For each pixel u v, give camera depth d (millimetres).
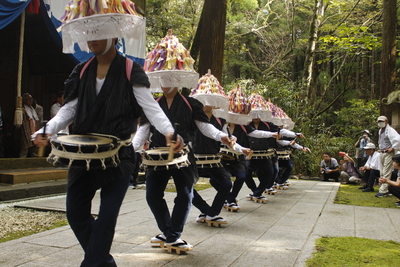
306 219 5703
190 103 3838
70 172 2555
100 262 2365
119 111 2525
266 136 6621
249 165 7270
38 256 3568
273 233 4707
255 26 23047
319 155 15242
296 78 28047
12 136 10398
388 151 8586
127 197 7457
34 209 5832
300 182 12180
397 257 3695
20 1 6977
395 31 11797
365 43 16672
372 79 24484
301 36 23859
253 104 7152
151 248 3924
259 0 25453
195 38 11992
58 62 12078
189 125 3814
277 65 24438
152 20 17922
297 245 4133
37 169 8555
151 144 3875
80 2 2471
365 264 3479
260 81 16484
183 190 3713
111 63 2562
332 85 26109
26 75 12414
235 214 6055
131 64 2588
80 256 3580
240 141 6340
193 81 3953
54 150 2414
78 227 2584
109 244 2426
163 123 2521
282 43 23750
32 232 4531
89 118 2510
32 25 11906
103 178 2492
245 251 3879
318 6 18031
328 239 4418
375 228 5125
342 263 3502
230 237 4465
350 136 19766
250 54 24062
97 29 2404
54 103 9922
